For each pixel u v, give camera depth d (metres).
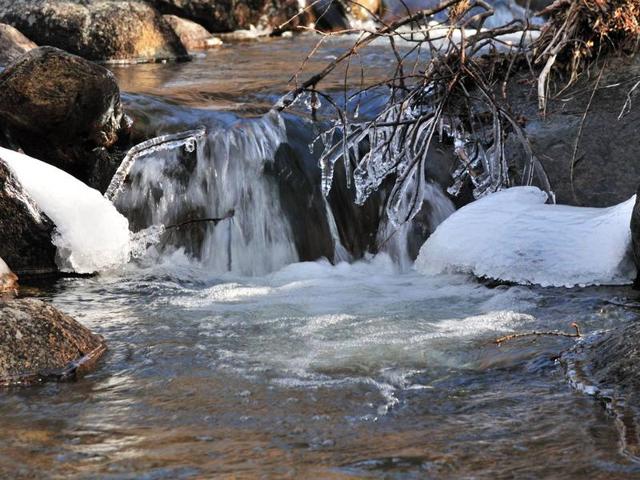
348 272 8.55
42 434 5.01
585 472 4.43
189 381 5.76
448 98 9.27
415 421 5.09
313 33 17.89
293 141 9.19
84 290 7.85
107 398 5.50
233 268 8.78
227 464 4.60
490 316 6.95
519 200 8.25
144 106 9.64
